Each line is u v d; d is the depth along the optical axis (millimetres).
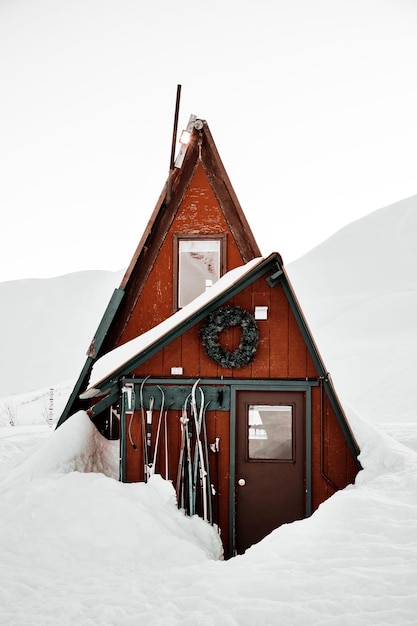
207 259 10500
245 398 8180
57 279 133375
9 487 7824
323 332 57906
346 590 4434
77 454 8602
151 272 10438
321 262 100188
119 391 8211
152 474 7824
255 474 8070
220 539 7480
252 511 8016
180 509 7613
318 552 5246
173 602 4660
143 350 8008
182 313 8680
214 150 10508
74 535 6367
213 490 7902
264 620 4125
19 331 111562
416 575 4500
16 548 6156
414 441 13320
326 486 7949
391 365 36719
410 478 6699
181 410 8102
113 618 4477
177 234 10477
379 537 5336
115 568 5836
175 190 10547
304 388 8055
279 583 4695
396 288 78562
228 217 10484
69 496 6973
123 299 10328
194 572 5340
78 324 115875
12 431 17625
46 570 5723
